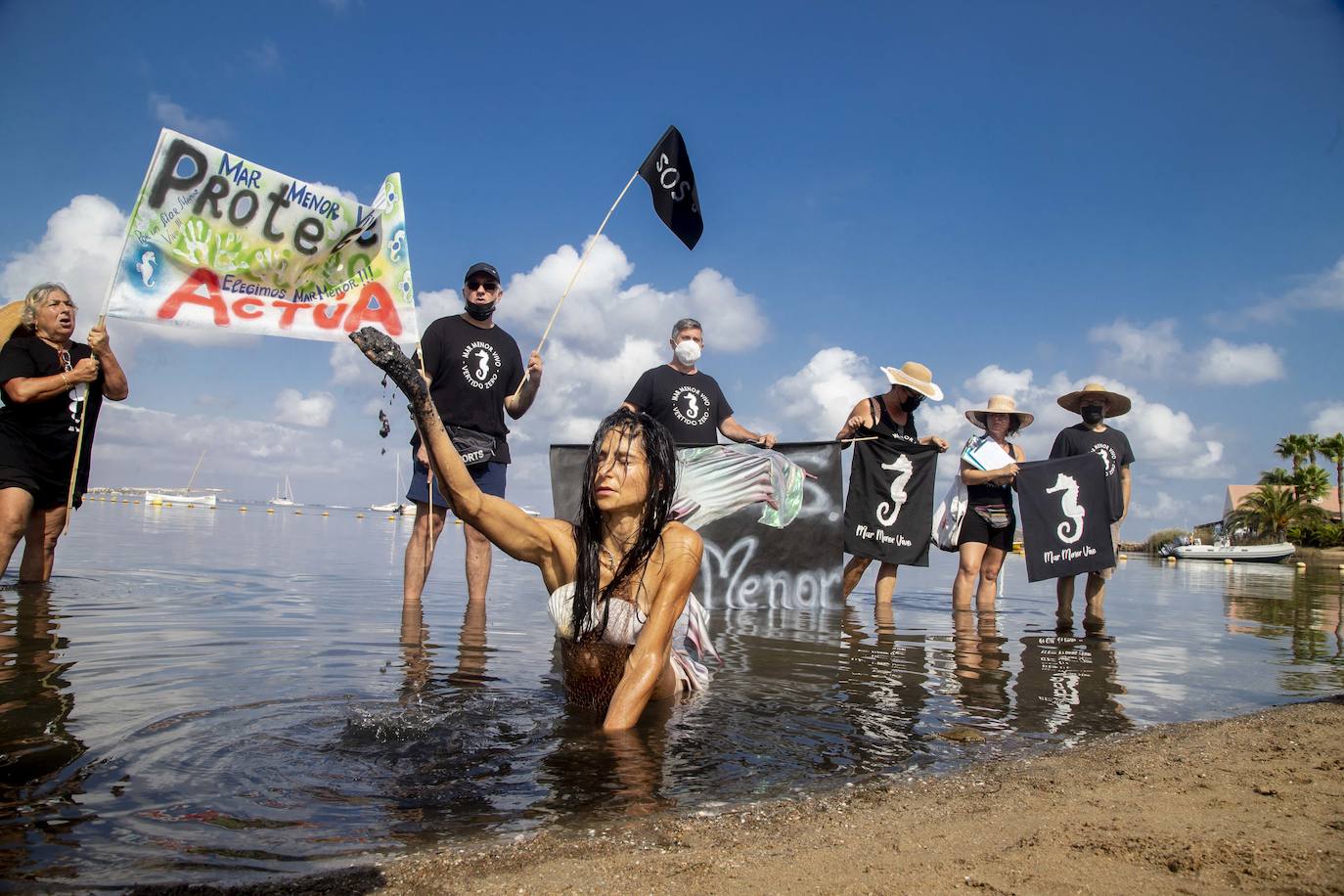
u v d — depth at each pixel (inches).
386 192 240.4
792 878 64.0
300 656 151.7
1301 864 66.2
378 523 1330.0
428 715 112.5
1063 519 284.0
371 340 106.4
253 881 63.7
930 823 77.7
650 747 103.3
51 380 218.8
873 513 296.7
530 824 77.4
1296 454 2354.8
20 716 106.5
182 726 104.4
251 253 227.8
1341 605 368.2
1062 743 112.5
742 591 282.0
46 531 236.2
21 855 67.8
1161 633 243.1
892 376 293.9
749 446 286.2
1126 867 66.0
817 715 123.8
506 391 251.4
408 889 62.5
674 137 242.8
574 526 131.3
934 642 205.6
